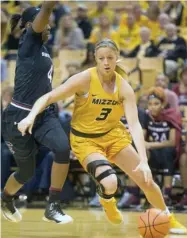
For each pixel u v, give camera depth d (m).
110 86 6.53
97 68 6.55
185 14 18.19
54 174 6.85
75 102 6.74
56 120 7.02
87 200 13.52
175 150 12.27
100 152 6.66
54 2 6.62
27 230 7.97
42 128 6.89
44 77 6.96
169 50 15.91
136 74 14.81
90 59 14.69
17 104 6.94
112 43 6.40
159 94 12.43
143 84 14.92
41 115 6.91
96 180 6.46
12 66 15.21
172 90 14.43
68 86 6.44
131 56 16.50
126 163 6.82
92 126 6.68
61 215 6.91
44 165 12.80
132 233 7.63
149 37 16.52
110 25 18.55
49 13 6.70
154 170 12.27
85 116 6.66
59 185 6.89
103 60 6.34
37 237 7.14
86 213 11.06
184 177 11.95
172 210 11.76
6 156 12.95
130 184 12.33
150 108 12.43
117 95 6.55
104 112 6.61
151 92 12.55
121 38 17.70
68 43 17.67
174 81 15.28
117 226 8.56
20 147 7.01
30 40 6.92
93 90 6.51
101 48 6.36
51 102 6.40
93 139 6.72
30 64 6.90
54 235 7.39
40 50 6.96
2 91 13.51
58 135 6.80
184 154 12.02
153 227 6.15
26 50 6.93
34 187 13.00
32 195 13.16
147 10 18.30
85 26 19.16
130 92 6.58
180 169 12.03
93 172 6.45
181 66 15.62
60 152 6.71
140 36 16.56
